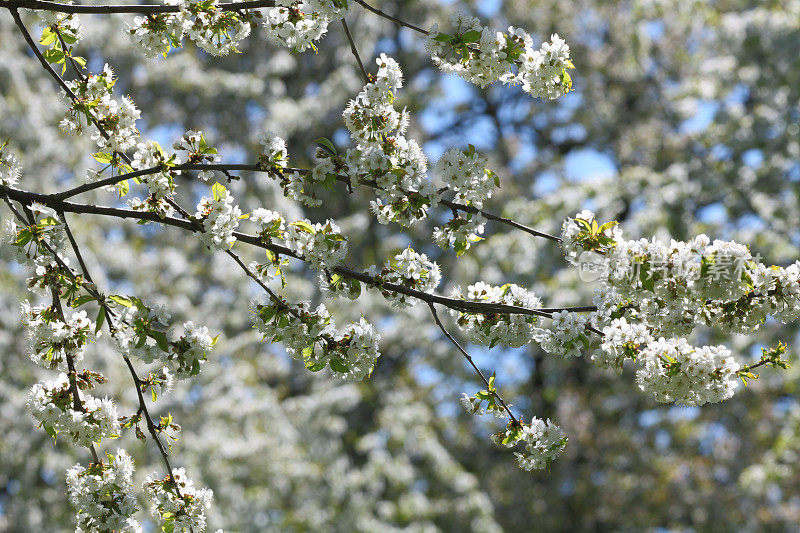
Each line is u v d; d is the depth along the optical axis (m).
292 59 15.34
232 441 11.28
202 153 3.34
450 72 3.60
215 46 3.69
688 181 12.52
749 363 11.51
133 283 12.00
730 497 15.23
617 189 12.47
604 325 3.38
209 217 3.28
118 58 12.57
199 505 3.49
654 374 3.29
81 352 3.35
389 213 3.33
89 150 10.62
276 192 12.52
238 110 14.48
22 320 3.27
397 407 14.60
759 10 12.30
